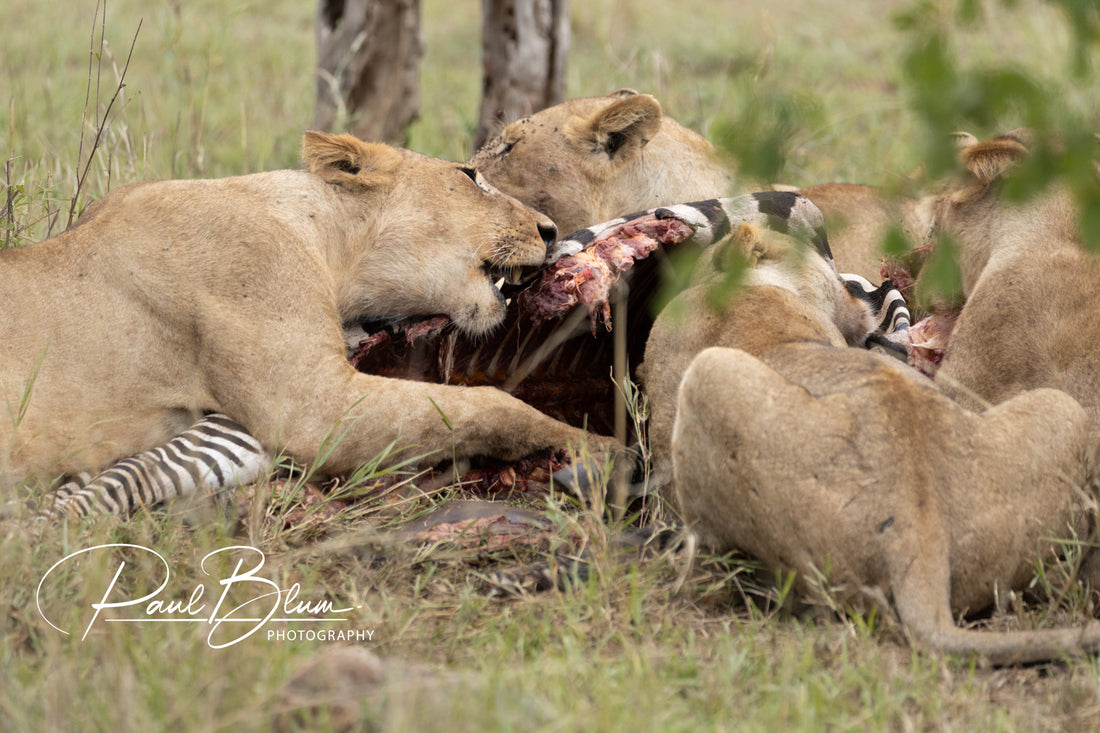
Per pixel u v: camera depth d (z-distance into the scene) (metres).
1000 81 4.27
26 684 5.39
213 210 8.17
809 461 6.16
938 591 5.93
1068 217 7.84
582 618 6.42
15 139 13.23
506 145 10.87
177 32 16.19
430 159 9.00
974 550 6.13
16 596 6.13
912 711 5.57
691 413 6.54
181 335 8.01
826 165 15.13
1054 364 7.53
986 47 15.46
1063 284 7.62
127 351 7.95
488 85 14.23
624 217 9.05
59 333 7.82
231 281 8.00
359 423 7.90
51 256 7.99
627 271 8.78
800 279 8.24
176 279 7.98
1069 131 4.33
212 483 7.77
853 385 6.43
